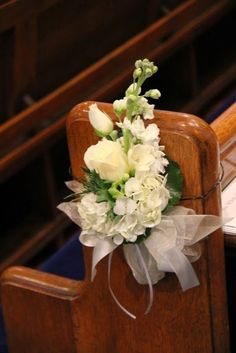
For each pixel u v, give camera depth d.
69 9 2.43
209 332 1.39
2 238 2.60
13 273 1.57
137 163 1.22
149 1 2.84
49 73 2.50
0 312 1.93
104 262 1.40
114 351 1.49
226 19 3.45
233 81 3.45
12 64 2.30
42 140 2.48
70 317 1.51
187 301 1.37
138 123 1.23
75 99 2.59
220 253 1.34
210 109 3.31
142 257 1.30
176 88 3.15
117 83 2.69
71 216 1.31
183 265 1.29
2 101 2.39
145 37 2.79
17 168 2.42
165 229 1.27
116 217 1.23
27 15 2.22
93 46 2.68
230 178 1.46
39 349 1.60
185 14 2.98
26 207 2.70
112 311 1.45
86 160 1.24
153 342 1.44
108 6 2.63
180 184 1.28
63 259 1.96
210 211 1.30
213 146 1.27
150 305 1.32
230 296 1.47
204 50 3.42
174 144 1.27
